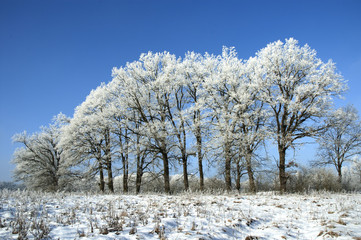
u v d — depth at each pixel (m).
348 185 31.47
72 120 26.52
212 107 20.44
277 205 9.83
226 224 6.79
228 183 19.42
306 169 28.67
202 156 19.69
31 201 8.45
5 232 5.22
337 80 18.53
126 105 21.72
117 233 5.55
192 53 22.16
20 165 33.69
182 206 8.54
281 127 19.23
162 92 20.83
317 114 18.55
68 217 6.60
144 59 21.88
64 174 29.41
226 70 20.44
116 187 31.95
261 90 20.34
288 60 19.53
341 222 7.08
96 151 25.42
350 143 27.73
